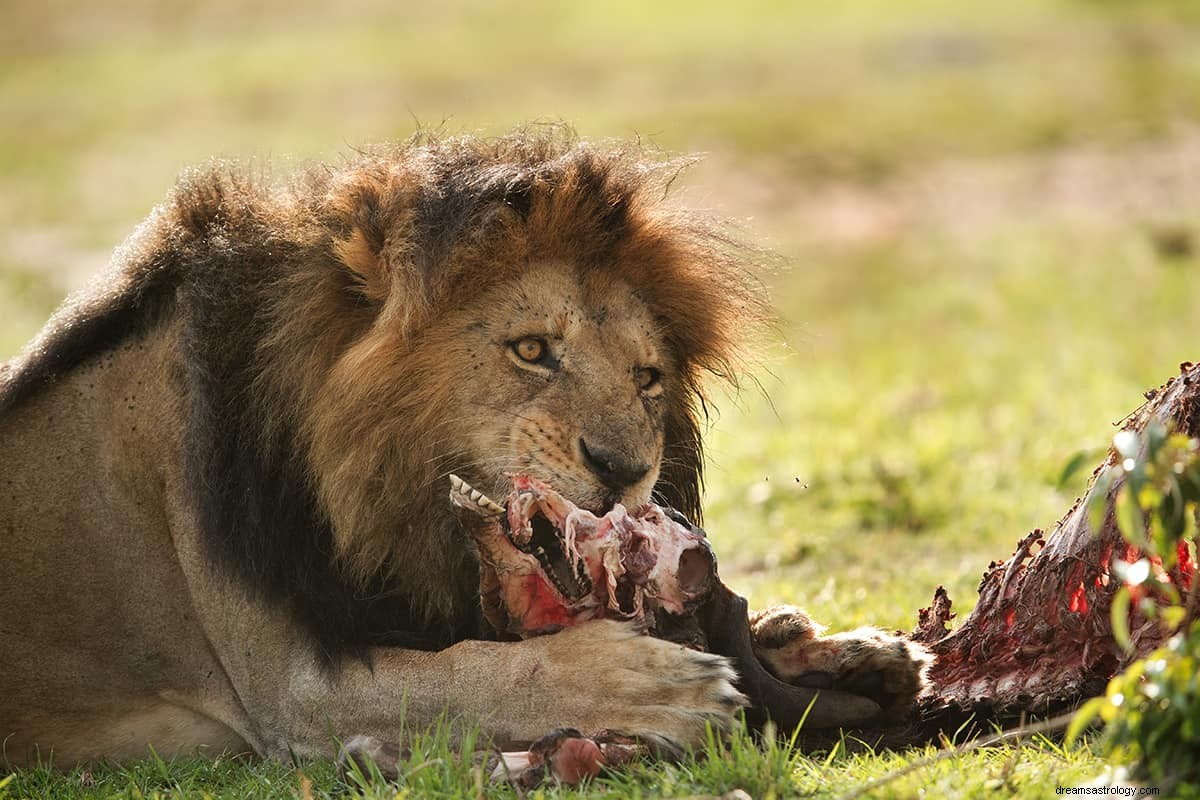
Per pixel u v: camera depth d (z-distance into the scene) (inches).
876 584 561.6
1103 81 2513.5
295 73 2790.4
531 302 383.9
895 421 890.1
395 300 372.5
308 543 376.2
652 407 399.2
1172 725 286.4
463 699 349.7
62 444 400.2
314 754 371.9
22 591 399.5
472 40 3139.8
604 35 3186.5
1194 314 1146.0
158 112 2504.9
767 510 722.2
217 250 391.9
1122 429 360.5
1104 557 349.7
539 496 350.0
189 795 349.1
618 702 338.6
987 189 1929.1
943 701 369.4
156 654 401.1
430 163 390.9
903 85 2593.5
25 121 2482.8
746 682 360.2
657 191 416.8
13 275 1443.2
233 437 378.9
